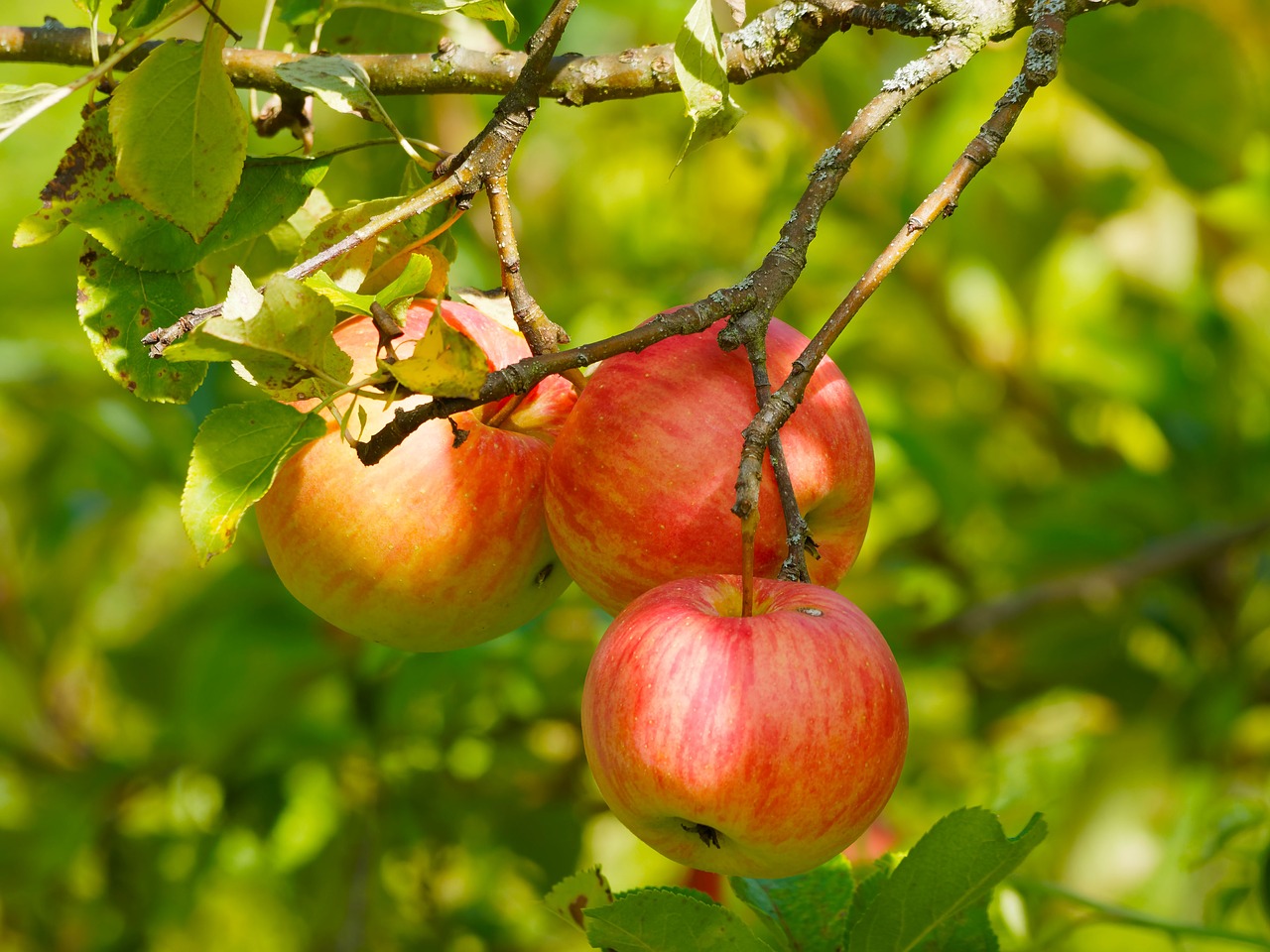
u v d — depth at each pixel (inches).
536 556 63.6
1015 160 94.2
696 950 60.9
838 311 60.6
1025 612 87.9
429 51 67.9
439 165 62.5
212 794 87.7
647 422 61.8
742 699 59.5
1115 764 84.8
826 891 63.5
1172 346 96.5
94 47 63.4
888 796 60.2
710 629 59.8
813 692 59.5
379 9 67.5
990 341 98.3
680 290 91.8
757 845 59.9
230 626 83.7
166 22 62.7
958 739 91.8
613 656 60.1
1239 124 72.9
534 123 99.4
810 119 93.4
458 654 76.5
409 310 63.5
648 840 60.8
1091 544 90.7
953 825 61.5
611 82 64.3
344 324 63.3
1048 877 79.3
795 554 60.9
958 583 94.2
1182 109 72.9
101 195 63.2
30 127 93.7
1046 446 101.3
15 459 103.1
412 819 83.8
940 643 87.8
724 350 60.9
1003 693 95.1
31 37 64.9
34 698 98.3
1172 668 94.7
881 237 95.0
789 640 59.7
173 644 92.0
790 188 92.6
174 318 63.8
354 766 84.9
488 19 63.4
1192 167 75.4
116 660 92.9
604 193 101.7
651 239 100.7
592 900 62.5
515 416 64.4
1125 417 101.1
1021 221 95.5
